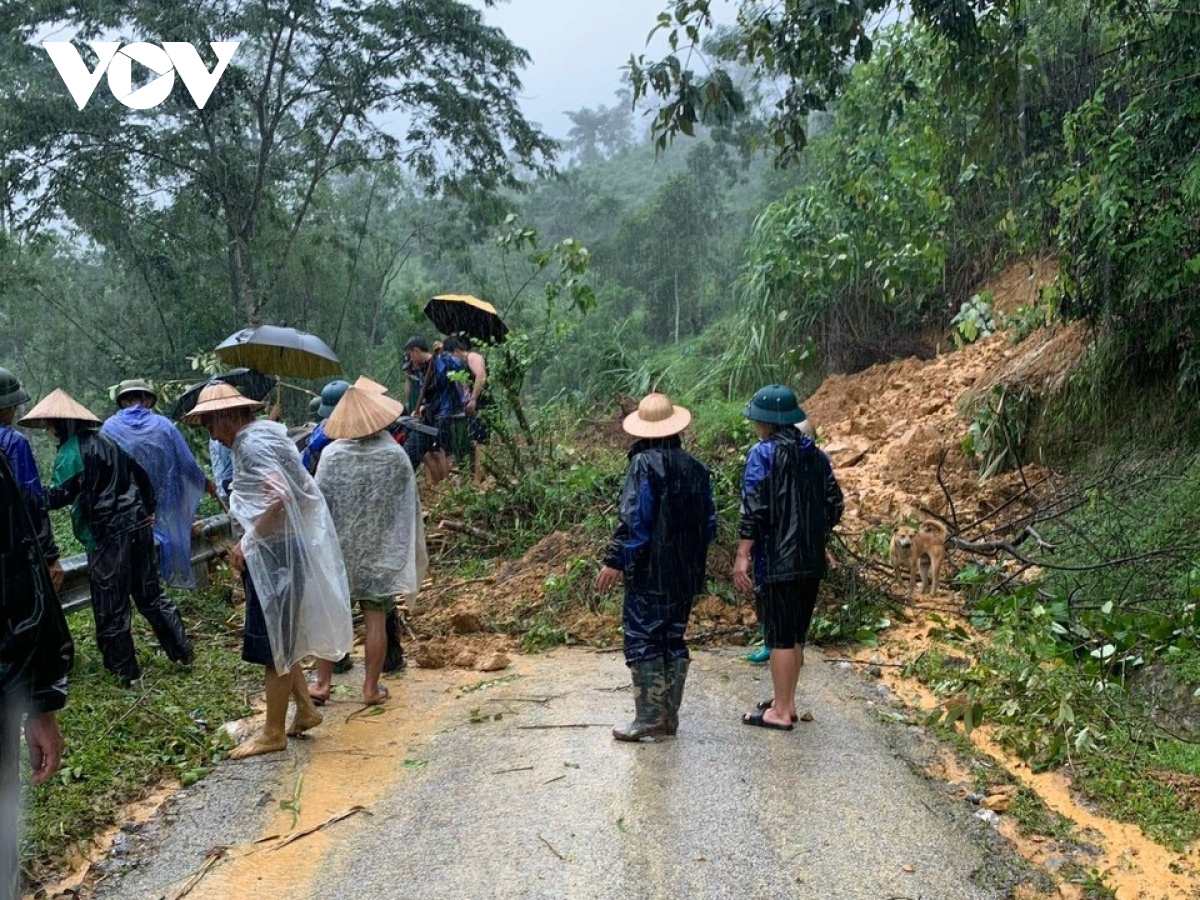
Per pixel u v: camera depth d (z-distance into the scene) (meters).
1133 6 8.34
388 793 4.87
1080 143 8.79
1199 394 8.56
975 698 5.84
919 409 12.46
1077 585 7.37
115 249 24.81
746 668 6.54
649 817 4.46
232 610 7.95
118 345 27.16
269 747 5.41
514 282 36.94
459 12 23.41
